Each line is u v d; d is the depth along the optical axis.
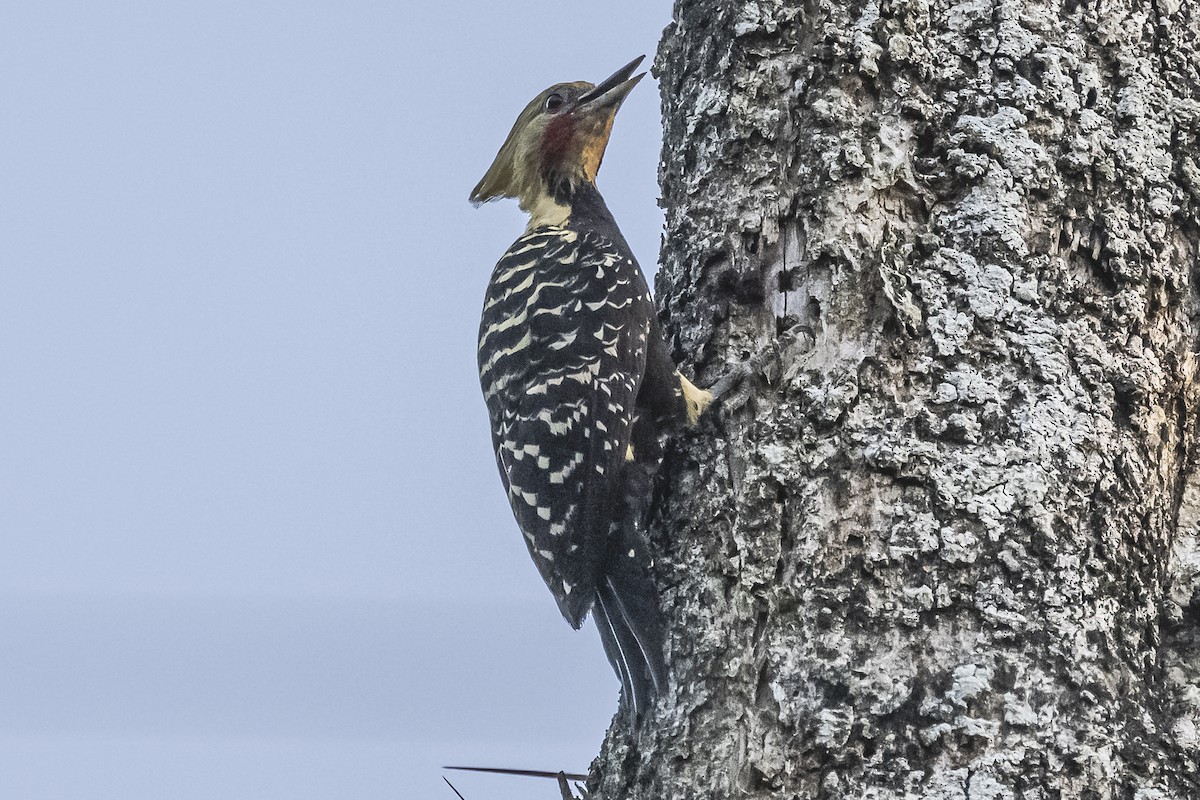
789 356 8.73
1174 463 8.41
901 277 8.45
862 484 8.13
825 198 8.73
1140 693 7.74
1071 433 7.98
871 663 7.76
